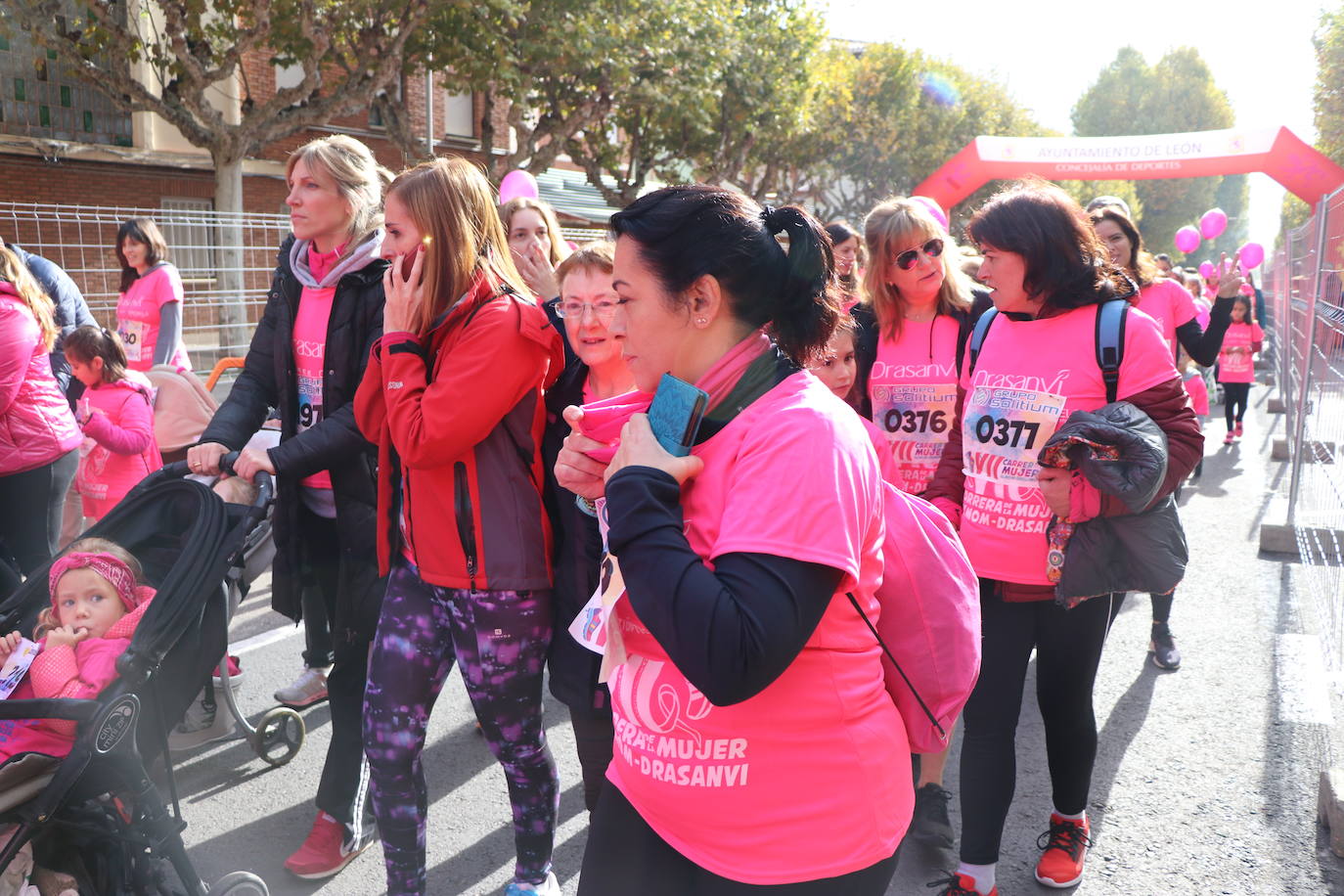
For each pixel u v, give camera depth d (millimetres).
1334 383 6160
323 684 4492
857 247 4133
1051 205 2869
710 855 1576
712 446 1498
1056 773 3232
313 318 3410
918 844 3529
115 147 16312
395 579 2881
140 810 2535
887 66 29766
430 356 2660
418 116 20750
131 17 13195
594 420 1743
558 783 3014
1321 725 4477
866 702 1570
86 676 2631
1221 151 13539
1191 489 9688
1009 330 3021
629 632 1637
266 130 13188
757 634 1331
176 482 3082
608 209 24906
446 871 3375
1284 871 3383
